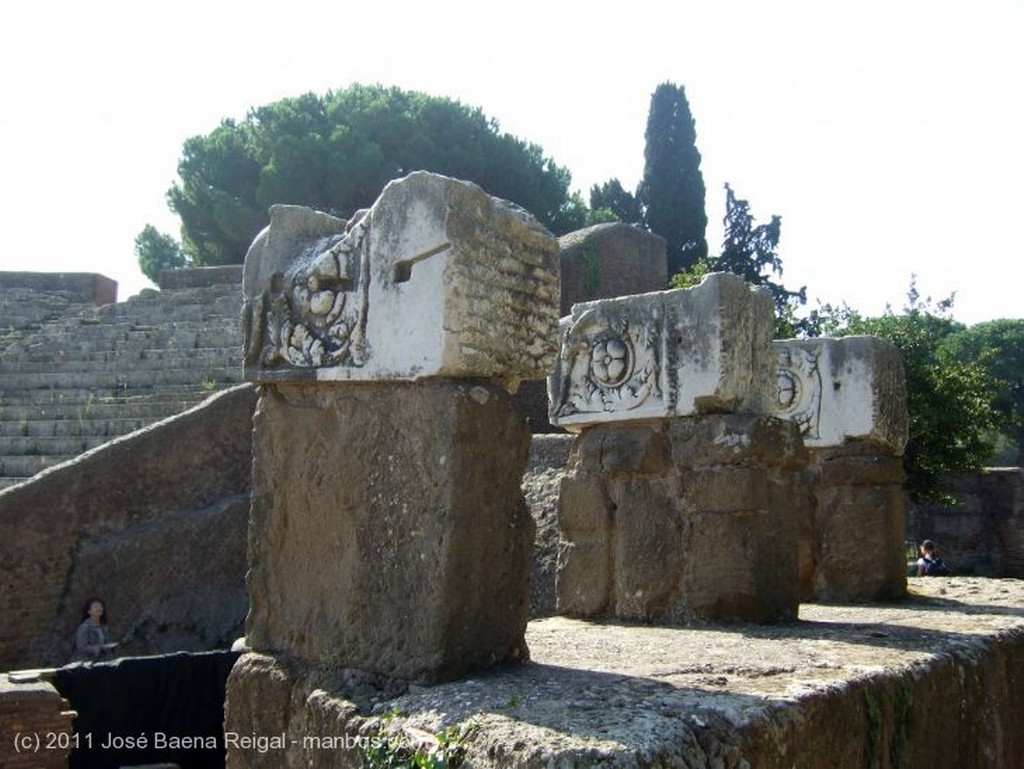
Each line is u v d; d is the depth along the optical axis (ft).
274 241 13.62
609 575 19.97
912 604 22.53
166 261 119.24
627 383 20.04
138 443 37.78
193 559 37.81
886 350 24.06
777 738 10.32
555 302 12.93
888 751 12.53
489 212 12.16
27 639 34.53
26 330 63.98
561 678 11.64
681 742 9.29
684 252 106.01
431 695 10.90
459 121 101.45
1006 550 65.77
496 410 12.14
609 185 112.78
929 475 50.62
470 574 11.78
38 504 35.22
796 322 57.16
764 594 18.38
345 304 12.73
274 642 13.12
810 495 24.23
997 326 135.03
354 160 94.53
